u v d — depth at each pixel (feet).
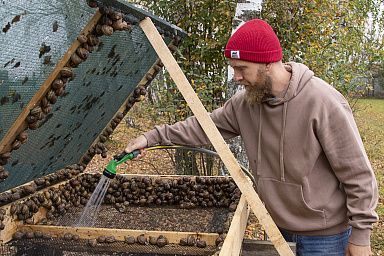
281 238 7.78
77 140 10.78
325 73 20.16
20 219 9.29
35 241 8.96
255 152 8.93
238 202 10.51
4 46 6.63
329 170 8.36
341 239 8.65
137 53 9.83
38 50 7.18
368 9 23.89
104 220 10.44
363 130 36.37
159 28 9.21
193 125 9.61
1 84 6.91
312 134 8.00
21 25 6.71
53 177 10.52
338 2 20.71
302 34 18.84
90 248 8.86
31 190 9.58
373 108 47.55
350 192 8.02
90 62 8.63
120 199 11.32
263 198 8.90
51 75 7.29
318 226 8.48
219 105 18.83
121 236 8.92
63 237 8.96
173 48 10.37
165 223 10.24
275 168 8.62
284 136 8.28
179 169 19.85
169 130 9.64
